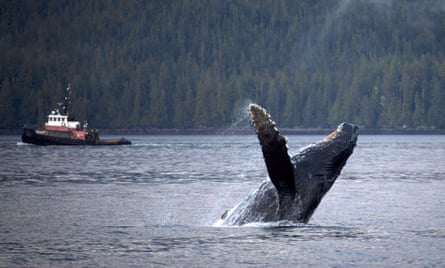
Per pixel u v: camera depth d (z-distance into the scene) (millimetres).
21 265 74875
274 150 77500
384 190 159375
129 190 159500
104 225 101312
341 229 95750
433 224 103812
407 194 150000
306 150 87500
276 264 75125
